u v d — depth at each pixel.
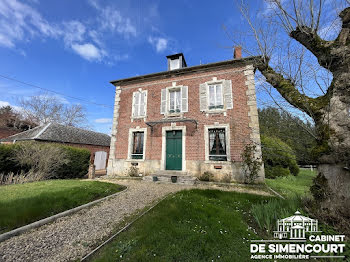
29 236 2.73
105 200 4.78
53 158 7.81
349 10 2.53
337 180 2.47
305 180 8.74
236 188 6.36
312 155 2.77
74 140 13.62
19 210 3.37
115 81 10.99
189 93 9.14
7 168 6.73
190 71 9.28
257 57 3.94
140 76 10.21
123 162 9.73
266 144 7.37
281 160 9.55
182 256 2.02
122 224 3.17
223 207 3.82
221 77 8.66
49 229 2.99
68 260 2.14
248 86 7.98
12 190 5.01
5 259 2.14
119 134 10.28
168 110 9.48
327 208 2.53
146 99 10.09
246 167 7.24
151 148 9.27
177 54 10.86
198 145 8.34
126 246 2.29
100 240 2.62
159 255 2.05
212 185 6.96
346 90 2.49
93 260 2.11
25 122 21.38
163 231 2.63
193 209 3.55
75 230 2.95
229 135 7.86
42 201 3.98
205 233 2.54
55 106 23.47
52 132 12.55
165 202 4.23
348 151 2.32
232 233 2.57
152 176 8.11
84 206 4.14
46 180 7.34
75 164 9.41
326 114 2.65
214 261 1.93
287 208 3.10
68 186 5.77
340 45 2.58
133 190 6.01
